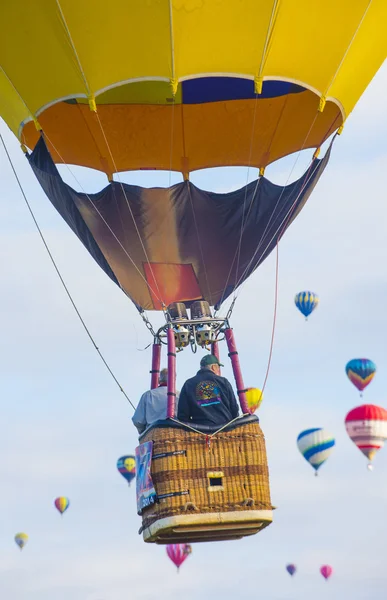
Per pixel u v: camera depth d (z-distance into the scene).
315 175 39.41
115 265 40.50
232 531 33.97
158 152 42.53
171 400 33.94
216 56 35.62
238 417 33.69
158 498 33.19
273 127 41.59
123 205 40.16
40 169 38.22
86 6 34.62
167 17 34.59
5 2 35.06
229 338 35.69
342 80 37.66
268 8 34.88
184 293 40.94
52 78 36.50
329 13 35.62
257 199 40.50
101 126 41.25
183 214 40.47
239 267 40.88
